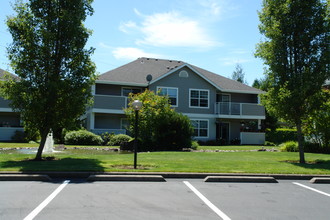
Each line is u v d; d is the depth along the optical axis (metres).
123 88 26.52
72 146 20.12
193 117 27.81
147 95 19.59
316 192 7.59
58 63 11.43
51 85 10.68
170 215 5.34
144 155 13.94
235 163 11.50
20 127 25.16
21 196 6.33
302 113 12.41
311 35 12.03
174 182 8.27
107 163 10.60
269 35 12.46
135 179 8.31
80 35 11.45
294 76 12.09
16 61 10.92
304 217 5.46
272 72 12.69
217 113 28.44
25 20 11.03
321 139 18.55
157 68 29.59
